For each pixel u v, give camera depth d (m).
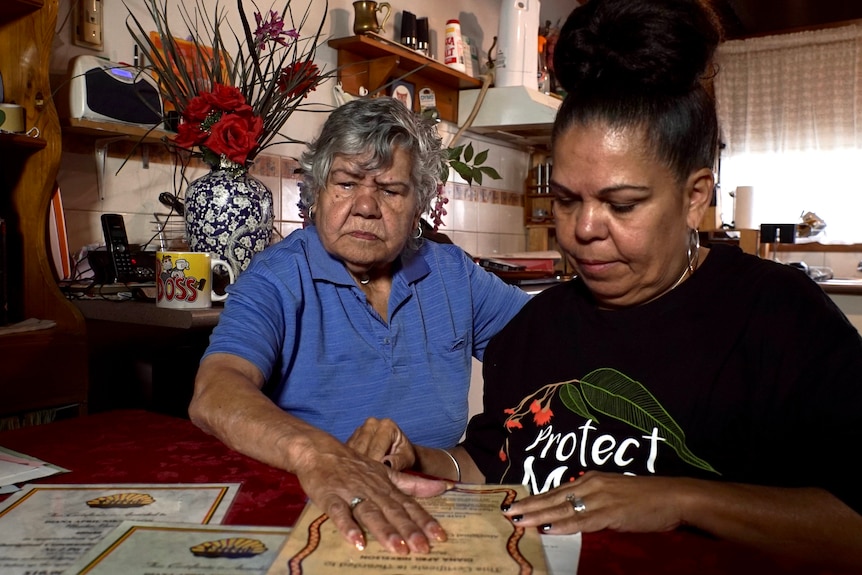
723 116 4.75
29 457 0.74
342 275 1.20
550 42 3.31
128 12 1.85
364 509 0.58
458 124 3.09
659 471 0.80
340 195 1.17
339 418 1.19
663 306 0.84
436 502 0.63
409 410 1.23
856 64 4.47
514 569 0.50
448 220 3.09
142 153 1.89
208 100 1.52
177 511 0.60
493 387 0.98
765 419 0.76
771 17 4.43
